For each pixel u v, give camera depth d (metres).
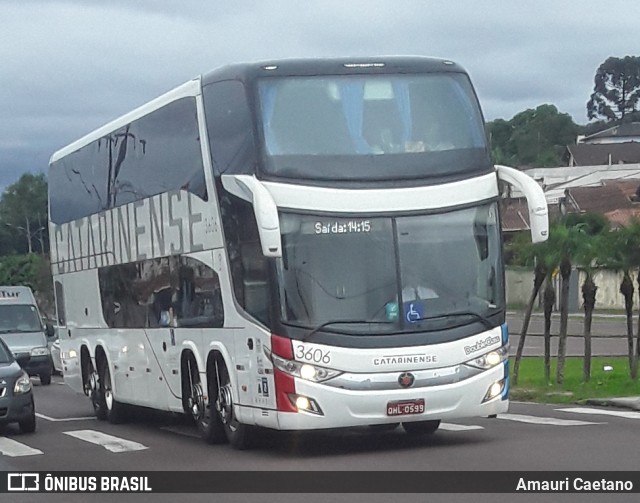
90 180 21.08
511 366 26.97
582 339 37.28
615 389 21.09
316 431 16.69
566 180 78.69
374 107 13.84
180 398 16.67
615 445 13.77
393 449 14.23
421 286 13.49
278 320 13.21
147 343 18.00
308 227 13.34
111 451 15.87
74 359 22.67
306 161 13.50
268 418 13.53
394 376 13.25
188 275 15.97
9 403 18.28
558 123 115.88
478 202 13.89
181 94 16.08
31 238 92.25
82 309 21.89
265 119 13.60
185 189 15.91
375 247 13.43
